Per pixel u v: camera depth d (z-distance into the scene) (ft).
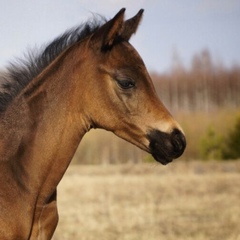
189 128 190.60
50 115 33.17
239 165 137.18
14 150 32.65
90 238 61.52
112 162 175.94
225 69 366.43
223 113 215.10
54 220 33.99
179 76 357.00
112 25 32.37
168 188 97.76
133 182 105.50
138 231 65.05
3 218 31.60
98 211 76.33
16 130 32.99
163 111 33.19
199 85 356.18
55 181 33.53
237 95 356.18
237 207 79.66
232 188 97.76
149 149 33.35
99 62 32.96
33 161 32.89
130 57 33.01
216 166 135.13
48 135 33.09
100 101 33.01
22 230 32.12
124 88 32.81
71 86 33.27
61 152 33.37
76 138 33.63
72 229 65.46
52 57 34.14
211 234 63.67
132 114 32.96
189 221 70.74
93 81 32.99
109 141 179.11
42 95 33.35
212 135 172.35
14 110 33.30
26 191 32.55
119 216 73.10
